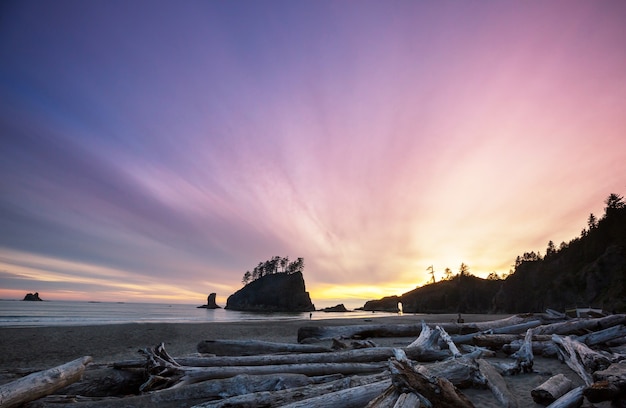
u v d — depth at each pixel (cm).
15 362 1039
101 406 433
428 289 14100
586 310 1565
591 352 639
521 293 8631
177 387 506
